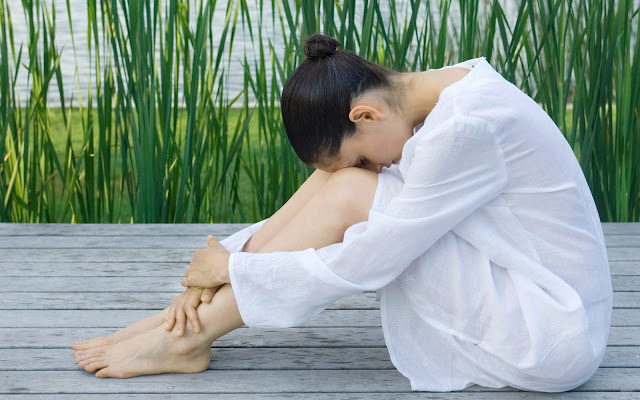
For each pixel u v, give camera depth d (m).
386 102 1.18
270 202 2.54
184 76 2.50
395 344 1.26
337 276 1.18
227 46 4.29
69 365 1.38
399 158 1.24
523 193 1.18
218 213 2.88
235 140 2.53
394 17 2.39
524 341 1.18
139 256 2.08
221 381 1.31
